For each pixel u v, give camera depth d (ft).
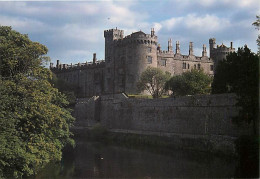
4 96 83.41
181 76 237.25
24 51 92.99
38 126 93.91
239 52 163.73
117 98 234.38
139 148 170.30
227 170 106.01
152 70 249.34
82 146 183.32
